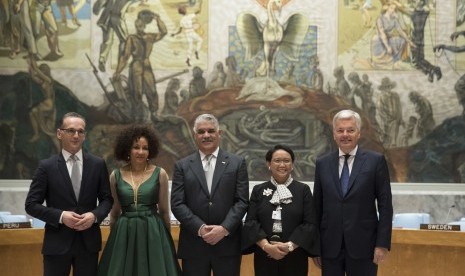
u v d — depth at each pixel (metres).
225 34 12.21
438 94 12.17
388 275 7.77
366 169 5.72
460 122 12.15
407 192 11.98
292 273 5.70
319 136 12.16
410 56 12.19
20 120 11.83
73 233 5.60
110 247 5.64
